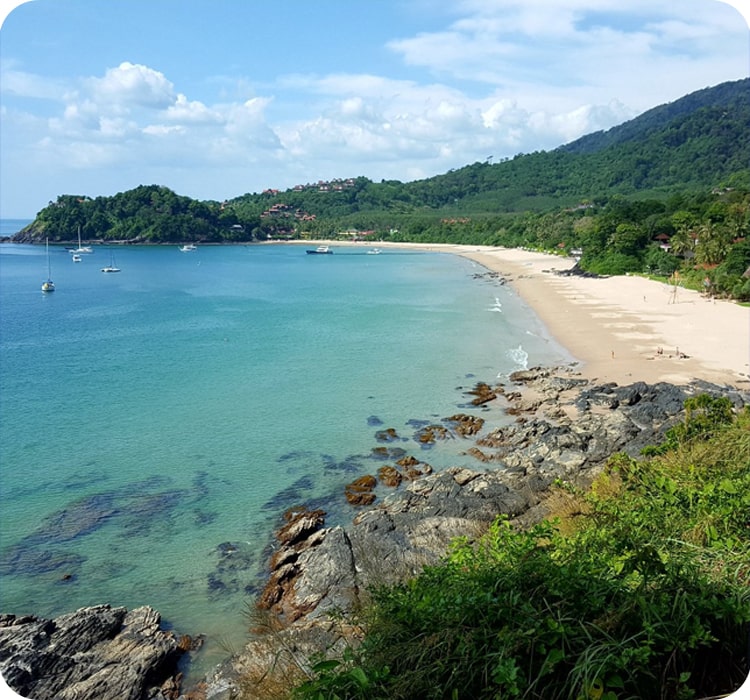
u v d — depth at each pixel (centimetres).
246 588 1460
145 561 1578
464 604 623
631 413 2433
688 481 1128
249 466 2131
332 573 1405
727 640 584
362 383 3103
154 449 2278
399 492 1861
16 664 1110
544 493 1764
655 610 581
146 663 1162
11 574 1524
